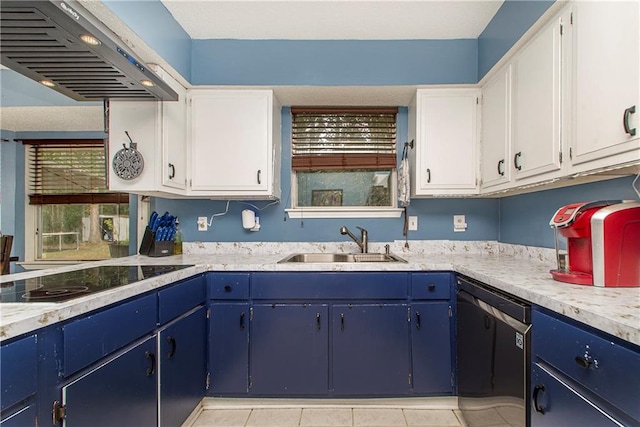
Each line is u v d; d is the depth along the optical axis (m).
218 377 1.84
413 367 1.82
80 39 1.06
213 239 2.43
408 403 1.87
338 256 2.39
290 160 2.47
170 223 2.29
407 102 2.40
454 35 2.07
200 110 2.12
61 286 1.20
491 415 1.37
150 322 1.34
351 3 1.75
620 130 1.03
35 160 3.10
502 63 1.80
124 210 3.09
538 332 1.05
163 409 1.41
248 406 1.89
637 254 1.11
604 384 0.78
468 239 2.40
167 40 1.79
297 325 1.83
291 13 1.84
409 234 2.42
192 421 1.74
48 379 0.88
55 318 0.89
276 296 1.83
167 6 1.77
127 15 1.44
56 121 2.73
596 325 0.80
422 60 2.11
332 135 2.49
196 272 1.74
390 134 2.49
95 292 1.10
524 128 1.59
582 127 1.20
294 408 1.87
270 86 2.12
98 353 1.05
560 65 1.33
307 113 2.48
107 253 3.08
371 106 2.46
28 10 0.89
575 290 1.08
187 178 2.11
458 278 1.77
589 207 1.17
